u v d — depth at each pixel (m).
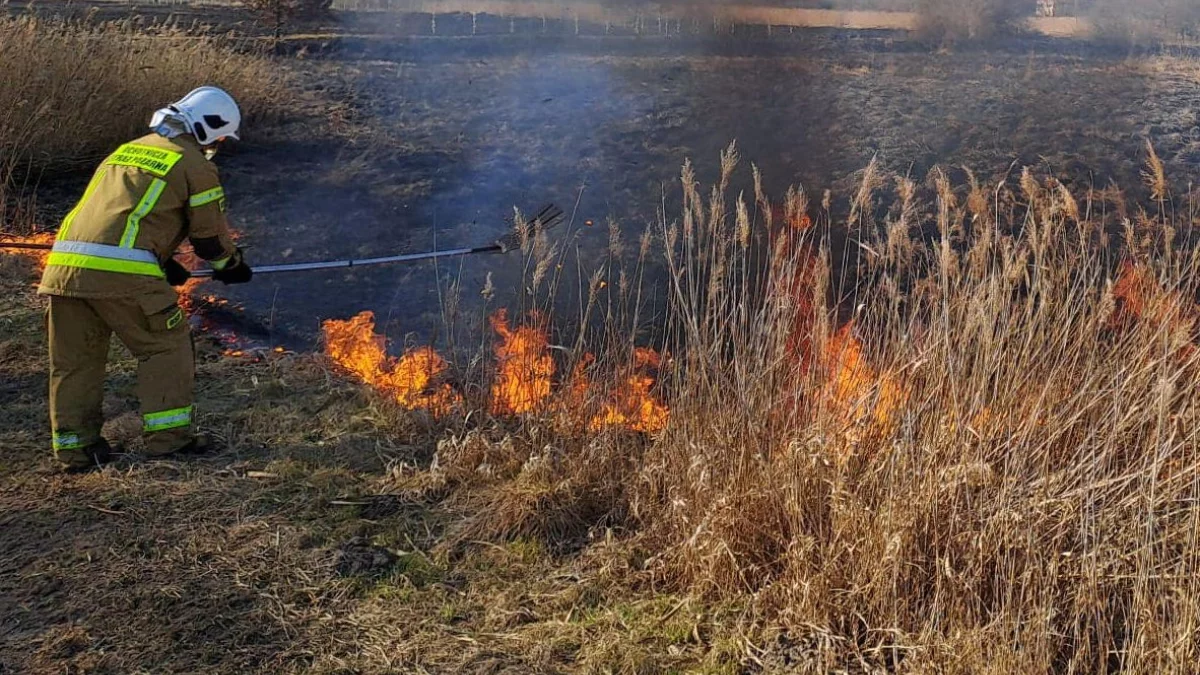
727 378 4.37
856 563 3.57
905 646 3.28
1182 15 19.80
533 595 3.83
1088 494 3.55
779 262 4.71
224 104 4.75
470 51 17.05
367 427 5.20
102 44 10.61
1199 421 3.76
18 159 9.31
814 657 3.38
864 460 3.96
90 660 3.45
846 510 3.61
